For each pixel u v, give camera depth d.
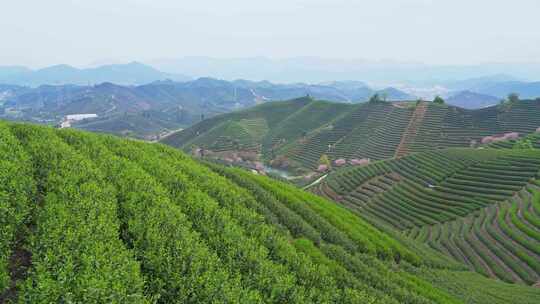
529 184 80.69
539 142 125.88
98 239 14.28
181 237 16.48
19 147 22.73
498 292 38.88
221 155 190.62
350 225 41.59
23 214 15.16
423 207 83.94
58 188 18.59
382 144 162.62
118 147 32.69
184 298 13.03
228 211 24.33
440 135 159.12
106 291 11.06
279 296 16.23
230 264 16.88
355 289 20.31
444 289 34.03
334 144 180.62
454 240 65.88
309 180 137.00
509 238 61.25
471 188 85.38
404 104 199.88
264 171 163.88
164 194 22.17
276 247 21.84
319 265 21.77
